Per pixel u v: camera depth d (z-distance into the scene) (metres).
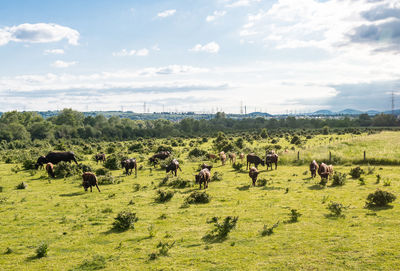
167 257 9.40
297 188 19.33
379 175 21.28
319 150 37.53
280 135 91.62
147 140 95.44
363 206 13.95
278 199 16.48
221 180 23.92
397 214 12.27
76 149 65.81
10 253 10.42
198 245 10.30
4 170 35.25
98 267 8.93
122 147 67.31
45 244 10.22
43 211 16.22
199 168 30.47
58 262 9.51
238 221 12.77
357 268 7.79
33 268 9.11
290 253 9.08
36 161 37.19
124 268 8.77
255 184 21.39
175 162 27.09
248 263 8.59
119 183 24.66
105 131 117.19
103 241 11.27
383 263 7.96
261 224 12.22
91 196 19.83
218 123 175.75
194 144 70.56
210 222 12.88
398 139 51.28
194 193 17.02
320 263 8.25
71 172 29.50
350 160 28.98
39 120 142.00
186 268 8.54
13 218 14.91
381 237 9.83
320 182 20.39
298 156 31.73
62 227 13.21
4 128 98.88
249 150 48.00
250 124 164.25
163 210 15.41
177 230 12.08
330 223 11.73
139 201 17.73
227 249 9.77
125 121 155.00
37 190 22.61
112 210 15.84
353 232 10.49
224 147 48.53
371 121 153.25
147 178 26.61
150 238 11.30
